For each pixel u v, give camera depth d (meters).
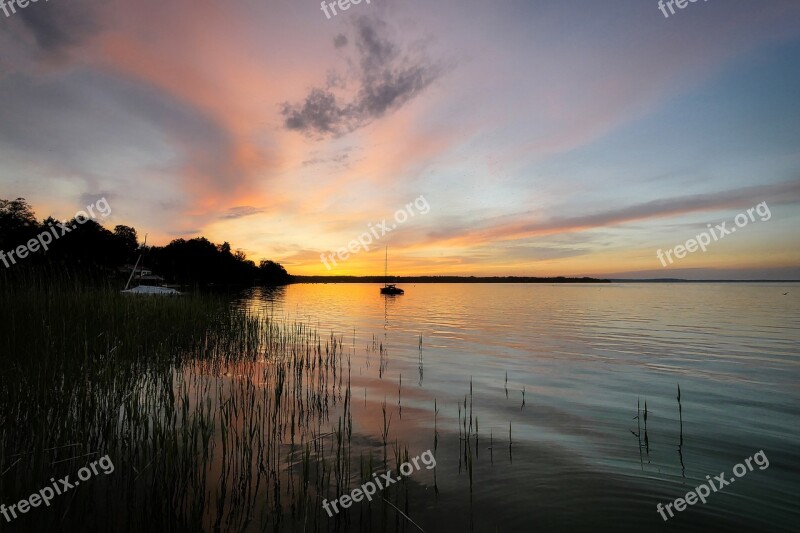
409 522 4.93
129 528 4.54
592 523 5.02
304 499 5.30
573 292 106.56
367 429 7.95
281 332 21.41
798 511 5.32
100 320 12.19
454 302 57.62
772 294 86.44
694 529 4.93
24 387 7.27
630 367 14.19
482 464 6.54
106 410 7.19
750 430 8.20
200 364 12.34
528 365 14.42
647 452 7.10
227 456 6.48
